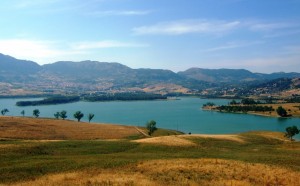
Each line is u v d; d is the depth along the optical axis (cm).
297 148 9750
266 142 10875
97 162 5812
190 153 7456
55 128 16962
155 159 6209
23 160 6056
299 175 5288
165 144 8594
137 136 16788
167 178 4784
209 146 9012
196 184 4494
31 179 4862
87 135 15775
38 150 7119
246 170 5456
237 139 10656
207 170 5347
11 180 4784
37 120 19600
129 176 4844
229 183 4650
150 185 4341
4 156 6294
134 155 6831
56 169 5381
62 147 7681
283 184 4806
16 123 16712
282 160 6481
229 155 7131
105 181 4512
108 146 8081
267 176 5153
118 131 18175
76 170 5303
